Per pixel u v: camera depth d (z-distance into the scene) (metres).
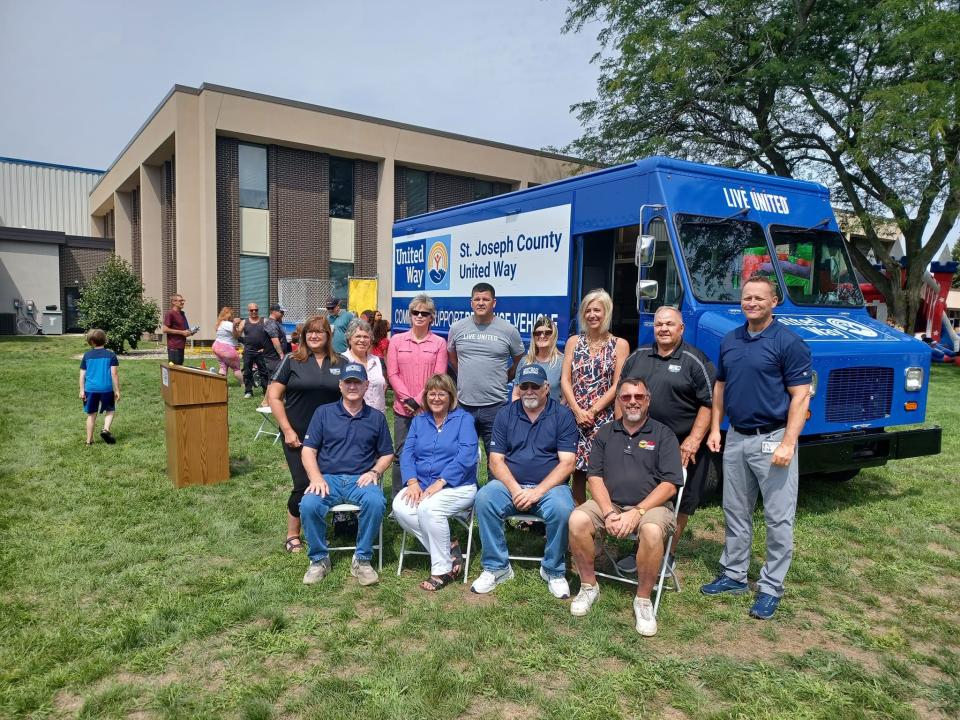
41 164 35.66
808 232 6.39
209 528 5.04
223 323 11.77
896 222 16.09
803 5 15.24
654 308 5.81
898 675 3.23
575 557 3.88
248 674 3.16
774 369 3.77
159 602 3.82
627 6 16.23
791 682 3.12
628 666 3.28
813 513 5.62
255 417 9.43
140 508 5.48
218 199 20.28
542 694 3.01
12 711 2.83
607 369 4.67
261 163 21.00
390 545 4.84
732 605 3.95
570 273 6.75
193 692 3.00
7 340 23.12
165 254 23.84
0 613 3.66
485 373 5.00
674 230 5.66
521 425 4.32
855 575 4.42
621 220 6.14
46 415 9.23
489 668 3.21
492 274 7.99
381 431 4.52
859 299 6.52
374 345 10.43
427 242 9.58
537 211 7.22
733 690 3.06
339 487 4.31
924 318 19.14
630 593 4.09
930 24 12.33
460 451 4.35
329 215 22.30
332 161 22.38
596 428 4.69
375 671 3.18
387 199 22.70
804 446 5.07
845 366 5.29
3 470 6.54
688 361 4.16
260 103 20.11
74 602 3.82
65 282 28.95
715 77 15.96
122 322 18.89
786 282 6.13
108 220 36.00
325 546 4.22
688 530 5.20
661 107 17.17
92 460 6.95
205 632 3.51
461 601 3.97
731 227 5.98
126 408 9.82
